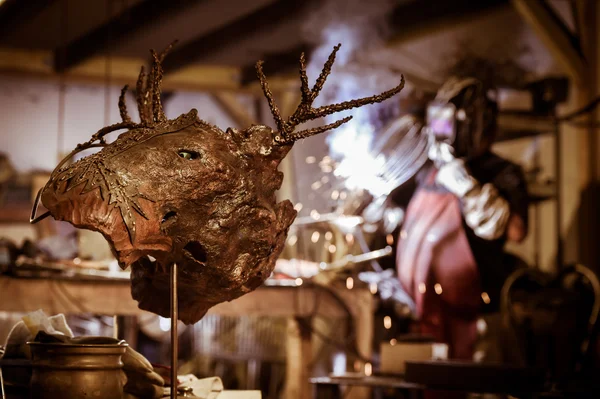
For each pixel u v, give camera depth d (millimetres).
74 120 7559
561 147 7340
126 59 7383
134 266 1827
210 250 1659
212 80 7402
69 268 3881
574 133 7199
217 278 1698
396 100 6258
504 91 6875
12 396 1917
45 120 7523
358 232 4965
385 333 5633
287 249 5105
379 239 5539
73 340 1841
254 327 6172
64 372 1738
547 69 7016
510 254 5832
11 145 7449
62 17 6613
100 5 6453
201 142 1694
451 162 5602
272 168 1795
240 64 7426
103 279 3613
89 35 7074
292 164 5562
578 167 6855
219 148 1710
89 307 3590
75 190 1521
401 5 6648
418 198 5605
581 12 6652
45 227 6371
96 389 1749
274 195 1824
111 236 1511
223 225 1664
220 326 6402
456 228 5453
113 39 6957
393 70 6508
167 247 1608
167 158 1636
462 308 5355
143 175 1596
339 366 5520
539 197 6418
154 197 1586
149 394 1973
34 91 7484
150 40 7055
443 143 5617
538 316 5438
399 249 5500
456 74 6527
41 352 1761
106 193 1529
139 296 1838
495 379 3436
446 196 5551
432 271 5391
